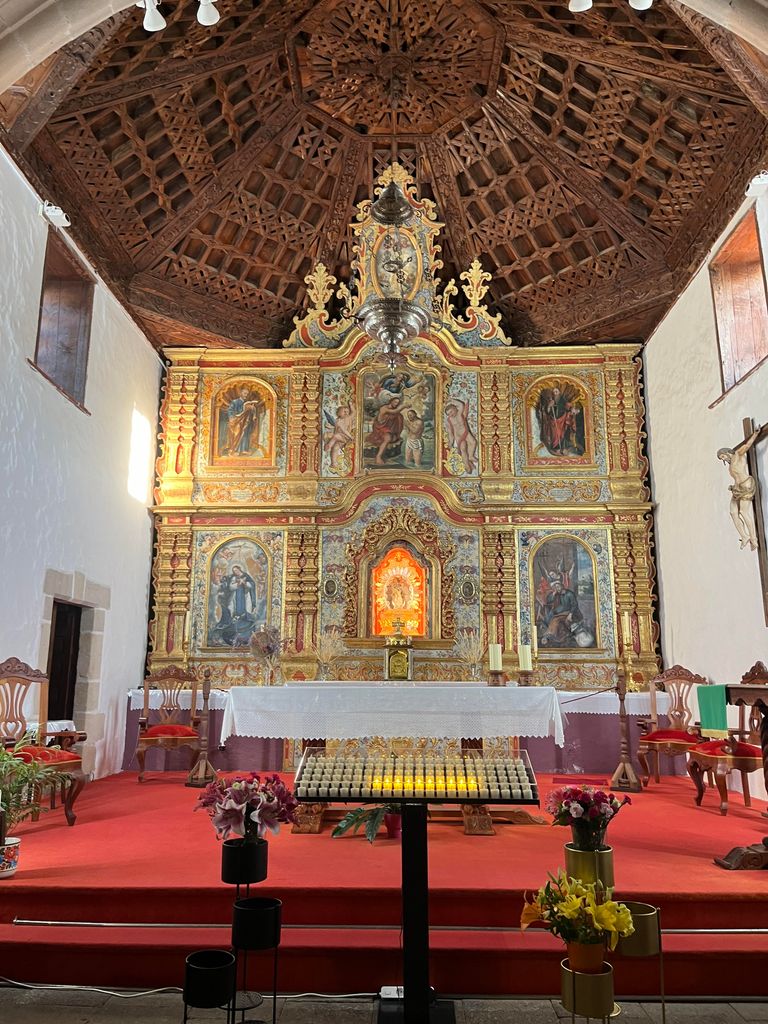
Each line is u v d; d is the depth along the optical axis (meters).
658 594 11.18
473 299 12.23
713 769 7.28
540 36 9.51
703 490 9.58
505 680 10.76
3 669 6.49
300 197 11.73
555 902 3.41
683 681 8.94
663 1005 3.47
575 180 10.88
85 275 9.54
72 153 9.16
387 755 4.09
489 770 3.89
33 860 5.14
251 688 6.65
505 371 11.95
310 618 11.16
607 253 11.33
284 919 4.41
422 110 10.92
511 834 6.20
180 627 11.23
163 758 10.05
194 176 10.70
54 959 4.12
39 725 7.11
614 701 9.81
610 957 4.02
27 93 7.44
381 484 11.61
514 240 11.95
